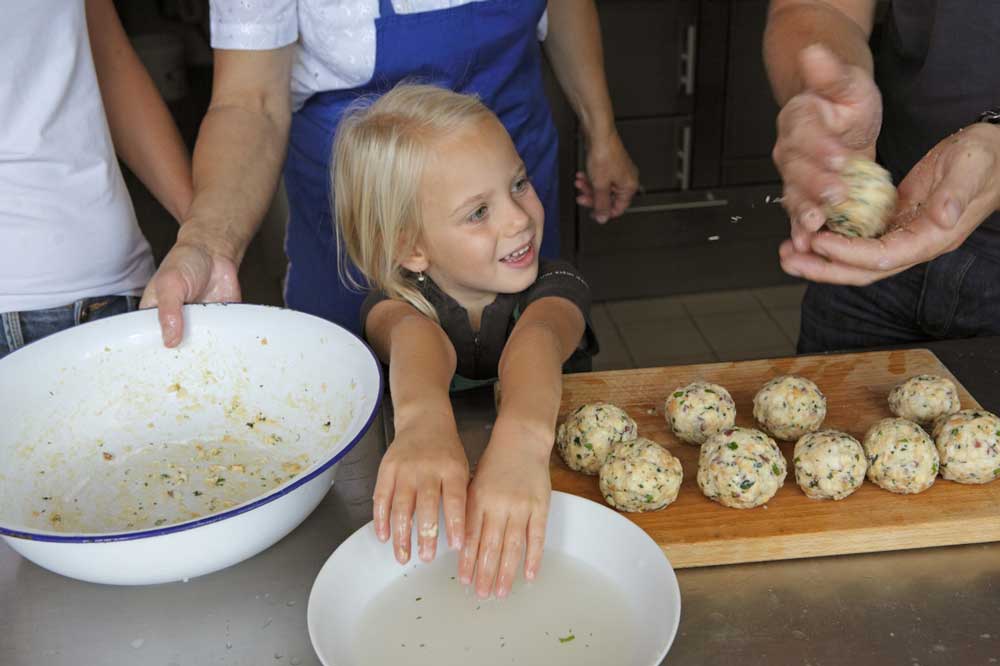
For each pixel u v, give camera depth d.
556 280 1.25
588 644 0.75
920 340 1.42
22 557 0.89
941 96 1.24
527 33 1.41
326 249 1.54
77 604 0.83
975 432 0.91
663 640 0.71
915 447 0.90
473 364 1.30
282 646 0.78
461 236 1.17
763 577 0.84
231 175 1.25
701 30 2.76
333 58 1.32
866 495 0.91
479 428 1.06
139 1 3.47
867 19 1.29
